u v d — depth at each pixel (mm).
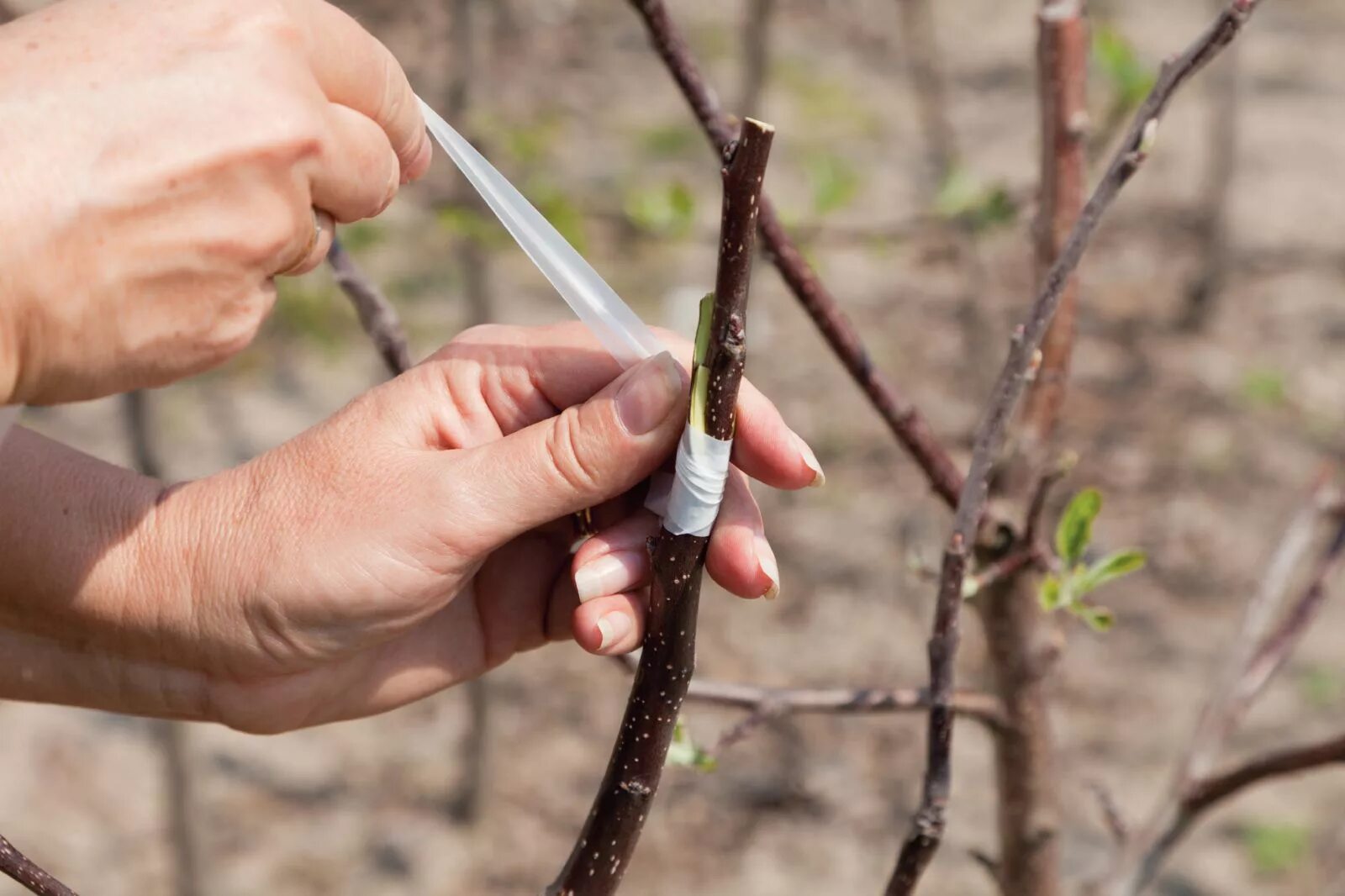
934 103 4734
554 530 1431
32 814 5074
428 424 1275
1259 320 7887
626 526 1189
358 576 1199
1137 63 2154
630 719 1046
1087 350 7645
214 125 857
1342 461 6844
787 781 5316
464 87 4434
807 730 5562
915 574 1600
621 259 7234
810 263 2004
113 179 827
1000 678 1665
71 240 817
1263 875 4992
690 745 1464
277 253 900
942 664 1172
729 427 978
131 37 868
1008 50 10375
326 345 5793
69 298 822
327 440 1268
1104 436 6988
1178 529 6422
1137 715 5566
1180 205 8852
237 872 4918
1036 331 1123
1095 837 4992
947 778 1170
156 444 3561
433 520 1177
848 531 6379
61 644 1336
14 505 1275
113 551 1271
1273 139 9570
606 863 1062
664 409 1111
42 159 818
